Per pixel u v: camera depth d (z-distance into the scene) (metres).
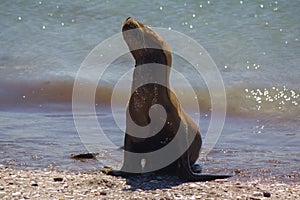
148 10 72.50
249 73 57.66
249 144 41.50
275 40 65.06
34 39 67.88
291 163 36.91
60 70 59.91
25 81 57.56
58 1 75.62
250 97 52.28
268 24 68.38
